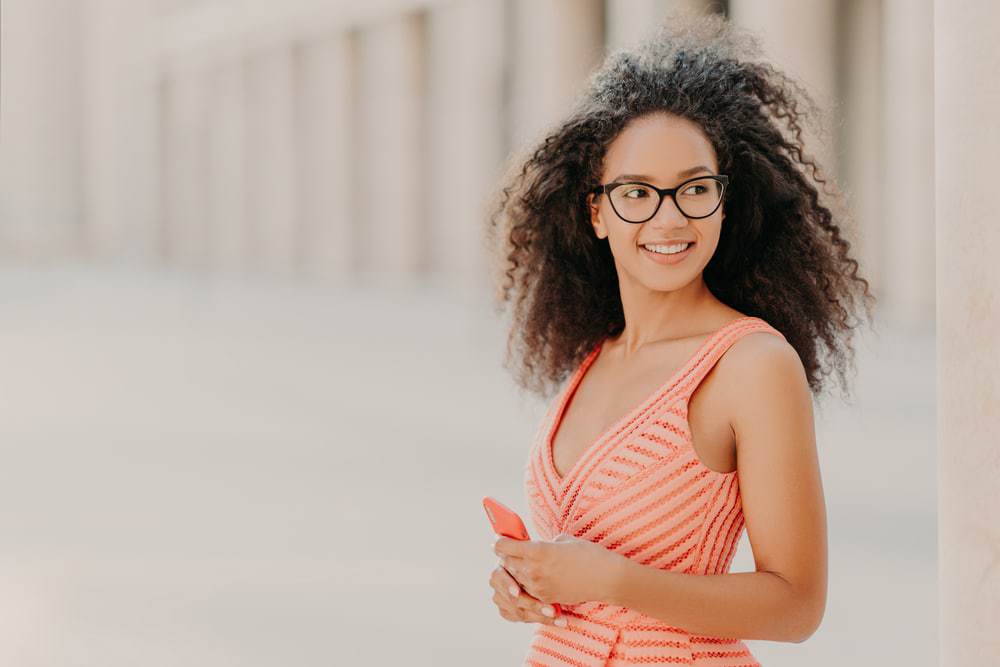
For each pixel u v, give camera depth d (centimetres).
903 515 960
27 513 1056
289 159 5416
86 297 4872
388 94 4584
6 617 726
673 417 273
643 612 260
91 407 1808
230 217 6056
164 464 1305
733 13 2494
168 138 7031
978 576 241
